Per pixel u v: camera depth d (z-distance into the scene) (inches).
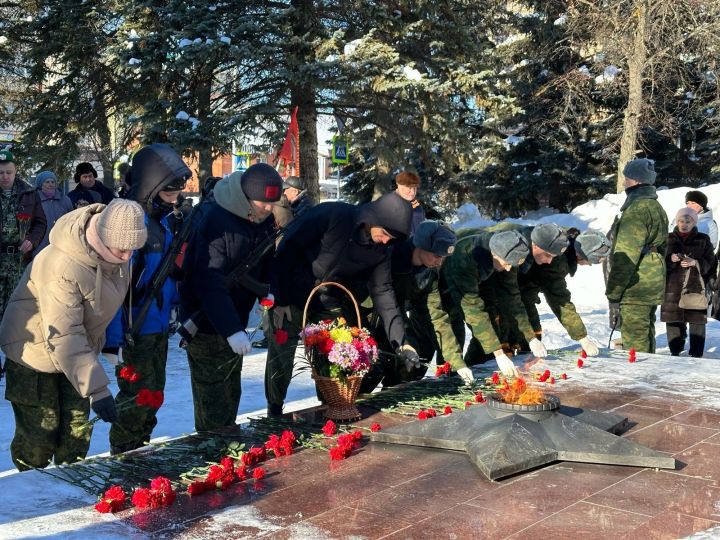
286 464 137.5
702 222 341.1
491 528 108.4
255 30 568.4
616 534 106.6
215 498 120.3
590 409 175.3
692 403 183.5
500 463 130.0
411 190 191.3
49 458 149.3
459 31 676.1
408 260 195.9
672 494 122.7
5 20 818.8
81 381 133.6
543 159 1032.8
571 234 237.5
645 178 271.6
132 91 653.9
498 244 188.2
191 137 565.9
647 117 983.6
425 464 137.3
